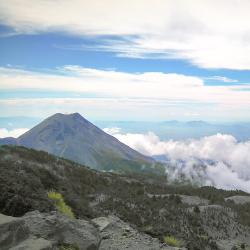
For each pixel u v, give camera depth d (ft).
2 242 35.94
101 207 105.40
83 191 134.51
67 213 53.47
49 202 53.11
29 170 72.08
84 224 48.29
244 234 154.92
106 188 160.66
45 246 35.58
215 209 180.04
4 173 56.80
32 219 42.45
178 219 141.08
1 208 47.44
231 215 177.27
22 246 35.17
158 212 136.36
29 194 52.11
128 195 154.61
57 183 75.41
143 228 70.54
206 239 122.52
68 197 65.82
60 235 41.75
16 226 37.78
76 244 41.57
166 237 64.28
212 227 151.43
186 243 68.74
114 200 128.16
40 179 70.33
